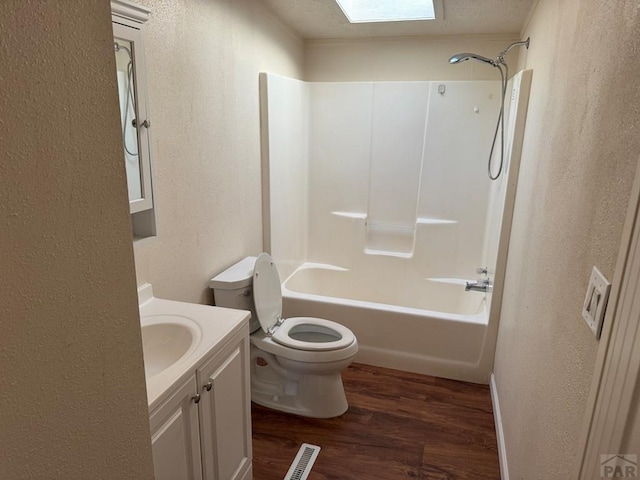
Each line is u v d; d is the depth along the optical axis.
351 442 2.14
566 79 1.37
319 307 2.85
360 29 3.00
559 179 1.33
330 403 2.31
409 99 3.21
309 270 3.58
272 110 2.71
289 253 3.27
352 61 3.34
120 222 0.68
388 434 2.20
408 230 3.47
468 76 3.16
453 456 2.06
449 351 2.68
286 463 2.00
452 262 3.38
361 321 2.80
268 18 2.62
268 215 2.82
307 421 2.29
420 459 2.04
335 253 3.62
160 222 1.77
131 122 1.50
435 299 3.42
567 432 1.00
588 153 1.04
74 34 0.57
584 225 1.02
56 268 0.57
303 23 2.87
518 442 1.62
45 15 0.53
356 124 3.36
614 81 0.90
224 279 2.17
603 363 0.77
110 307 0.67
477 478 1.93
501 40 3.03
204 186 2.08
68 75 0.57
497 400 2.31
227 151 2.28
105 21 0.62
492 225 2.98
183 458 1.33
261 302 2.26
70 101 0.57
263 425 2.26
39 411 0.57
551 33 1.72
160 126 1.71
